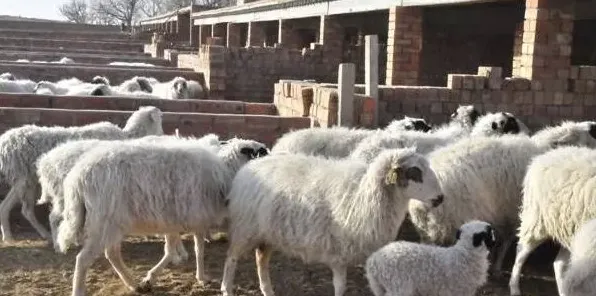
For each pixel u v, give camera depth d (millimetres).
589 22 11023
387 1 10062
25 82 10195
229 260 4566
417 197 4270
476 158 4980
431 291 4008
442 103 7449
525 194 4754
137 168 4398
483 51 12875
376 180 4246
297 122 7305
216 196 4605
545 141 5508
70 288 4758
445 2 8539
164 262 4785
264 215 4383
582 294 3959
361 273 5121
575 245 4109
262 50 12797
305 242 4332
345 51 13492
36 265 5148
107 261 5250
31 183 5719
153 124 6512
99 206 4371
